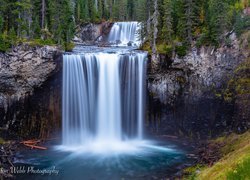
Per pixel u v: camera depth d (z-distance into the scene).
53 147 34.06
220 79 36.66
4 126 34.94
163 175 25.56
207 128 37.09
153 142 36.50
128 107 38.00
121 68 37.47
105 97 37.06
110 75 37.19
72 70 36.50
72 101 36.88
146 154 31.58
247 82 34.31
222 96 36.12
